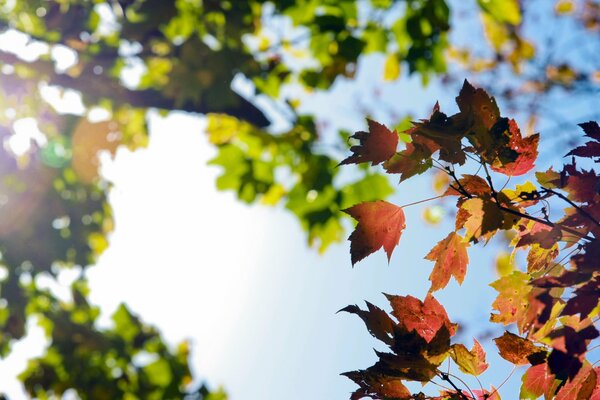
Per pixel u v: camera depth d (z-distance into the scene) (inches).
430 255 57.1
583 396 52.9
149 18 214.4
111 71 233.5
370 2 228.2
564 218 54.4
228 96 225.5
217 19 228.7
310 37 234.2
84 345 239.5
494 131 51.3
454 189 54.4
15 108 240.4
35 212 244.1
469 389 55.2
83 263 254.1
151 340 253.6
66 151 250.5
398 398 54.6
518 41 246.8
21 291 240.7
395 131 53.1
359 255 55.4
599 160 55.2
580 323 48.4
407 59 231.5
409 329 56.6
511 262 59.1
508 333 55.6
